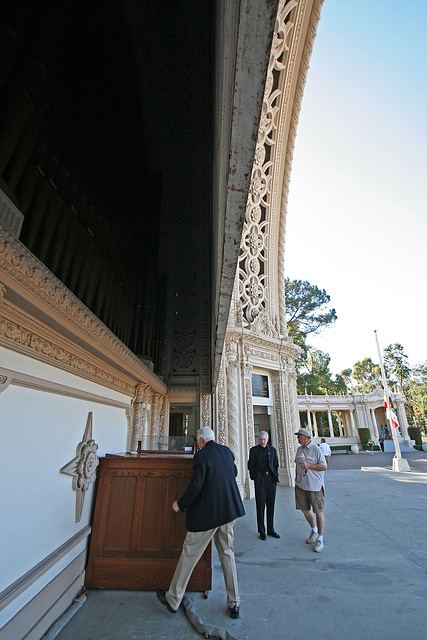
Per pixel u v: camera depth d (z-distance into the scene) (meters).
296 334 24.14
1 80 1.44
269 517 4.87
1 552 1.76
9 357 1.83
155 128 5.45
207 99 4.96
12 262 1.31
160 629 2.41
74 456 2.76
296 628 2.50
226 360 9.41
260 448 5.07
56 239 2.13
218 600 2.92
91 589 2.95
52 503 2.34
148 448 4.79
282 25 8.70
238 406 9.22
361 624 2.55
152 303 5.75
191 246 7.06
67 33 2.01
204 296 7.04
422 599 2.93
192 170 6.30
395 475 11.96
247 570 3.61
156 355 6.45
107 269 3.21
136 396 4.82
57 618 2.43
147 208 5.38
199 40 4.20
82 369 2.80
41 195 1.88
